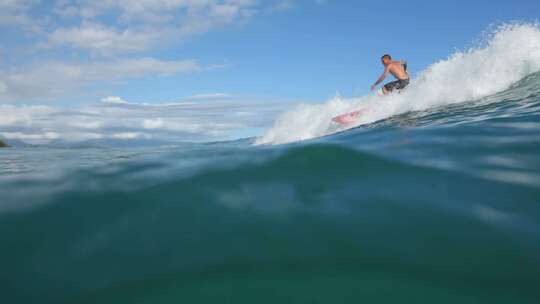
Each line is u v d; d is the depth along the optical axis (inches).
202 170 120.3
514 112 202.4
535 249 66.2
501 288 58.6
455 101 317.7
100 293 62.1
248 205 91.1
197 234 78.9
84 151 504.4
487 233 72.2
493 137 140.3
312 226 79.2
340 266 65.7
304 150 131.6
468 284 59.9
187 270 66.7
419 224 77.3
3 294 63.1
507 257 65.0
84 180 119.1
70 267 69.5
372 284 61.1
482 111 232.8
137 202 97.6
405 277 62.3
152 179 115.3
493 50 345.4
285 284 62.2
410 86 375.6
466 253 66.9
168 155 154.0
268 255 69.8
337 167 114.7
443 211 81.9
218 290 61.4
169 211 90.7
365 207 86.6
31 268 70.0
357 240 73.0
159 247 74.7
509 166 107.3
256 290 61.1
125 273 66.9
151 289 62.4
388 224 78.1
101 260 71.3
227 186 104.6
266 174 112.3
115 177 120.3
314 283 62.1
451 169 107.7
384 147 137.6
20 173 202.5
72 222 87.9
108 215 90.7
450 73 358.6
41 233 83.1
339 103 427.2
